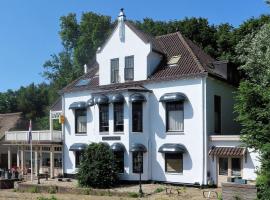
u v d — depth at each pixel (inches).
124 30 1270.9
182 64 1182.3
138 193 996.6
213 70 1197.1
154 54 1229.1
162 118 1163.3
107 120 1236.5
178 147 1115.3
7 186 1376.7
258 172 697.6
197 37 1790.1
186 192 1002.1
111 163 1141.1
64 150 1423.5
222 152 1043.9
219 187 1057.5
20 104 3400.6
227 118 1205.1
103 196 1021.8
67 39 2375.7
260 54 1077.8
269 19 1462.8
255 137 685.9
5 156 2010.3
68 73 2416.3
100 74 1325.0
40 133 1501.0
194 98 1109.1
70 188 1132.5
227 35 1705.2
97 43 2160.4
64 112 1434.5
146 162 1179.3
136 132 1179.3
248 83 713.0
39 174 1406.3
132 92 1179.3
